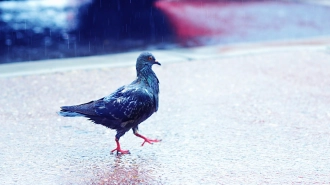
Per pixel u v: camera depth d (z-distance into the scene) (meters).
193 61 4.48
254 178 3.02
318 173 3.05
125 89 3.18
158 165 3.12
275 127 3.45
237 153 3.21
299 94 3.86
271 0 8.30
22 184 2.99
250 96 3.83
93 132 3.43
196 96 3.84
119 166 3.12
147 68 3.20
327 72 4.24
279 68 4.32
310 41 5.14
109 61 4.46
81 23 5.96
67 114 3.14
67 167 3.11
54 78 4.12
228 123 3.49
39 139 3.35
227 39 5.34
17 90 3.92
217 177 3.03
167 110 3.65
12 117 3.57
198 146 3.27
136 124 3.20
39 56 4.67
